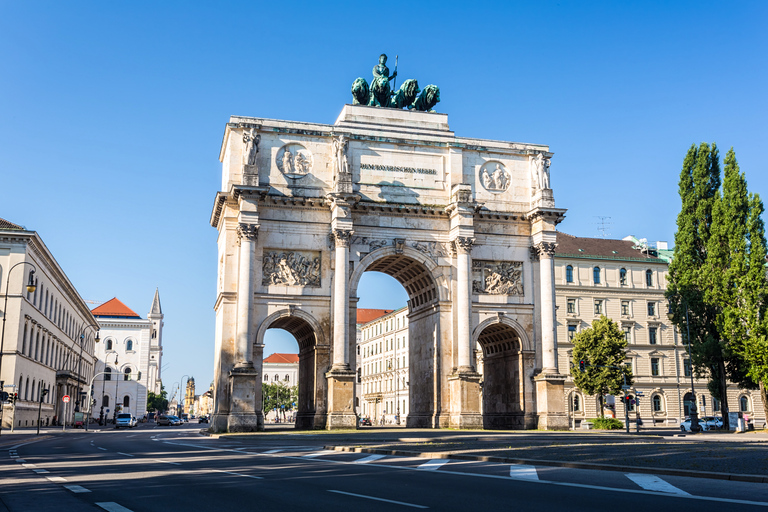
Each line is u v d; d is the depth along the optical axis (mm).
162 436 54531
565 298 94812
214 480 17062
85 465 22172
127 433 68688
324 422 53625
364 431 48531
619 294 96750
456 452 25188
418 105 62938
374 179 57938
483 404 65875
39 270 84188
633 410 93250
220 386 53125
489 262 59531
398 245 56875
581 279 96062
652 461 20156
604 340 78812
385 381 131250
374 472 18766
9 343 73938
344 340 53406
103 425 117250
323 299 55250
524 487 15078
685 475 17172
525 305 59219
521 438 38469
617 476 17234
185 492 14750
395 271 62719
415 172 59000
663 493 13906
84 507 12578
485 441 34688
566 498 13273
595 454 23547
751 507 11914
